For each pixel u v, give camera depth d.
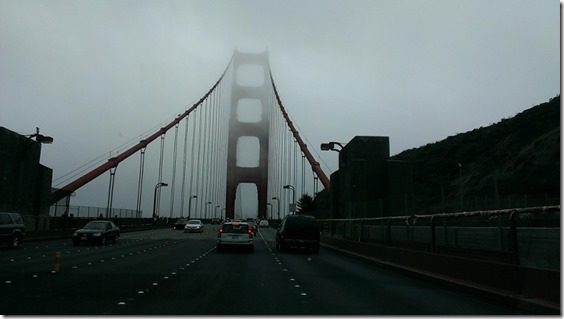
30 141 38.94
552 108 53.16
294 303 10.06
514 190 40.06
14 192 36.62
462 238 17.02
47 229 40.34
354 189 33.75
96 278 13.59
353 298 10.96
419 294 11.95
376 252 21.33
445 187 51.72
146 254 23.25
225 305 9.66
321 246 34.91
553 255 11.52
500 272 11.44
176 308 9.22
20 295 10.37
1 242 24.73
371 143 35.34
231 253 25.45
